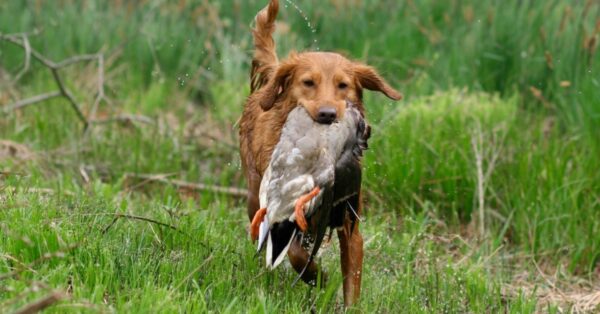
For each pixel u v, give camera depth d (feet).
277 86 44.57
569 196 61.00
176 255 44.16
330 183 36.68
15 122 72.64
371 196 61.00
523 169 62.85
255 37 51.29
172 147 70.79
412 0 88.53
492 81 79.20
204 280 41.47
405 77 82.53
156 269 42.24
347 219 41.52
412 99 71.10
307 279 42.86
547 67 77.10
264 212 37.65
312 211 36.45
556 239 59.06
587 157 64.90
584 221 60.29
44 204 47.85
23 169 60.13
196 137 73.10
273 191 37.22
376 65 81.82
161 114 81.15
